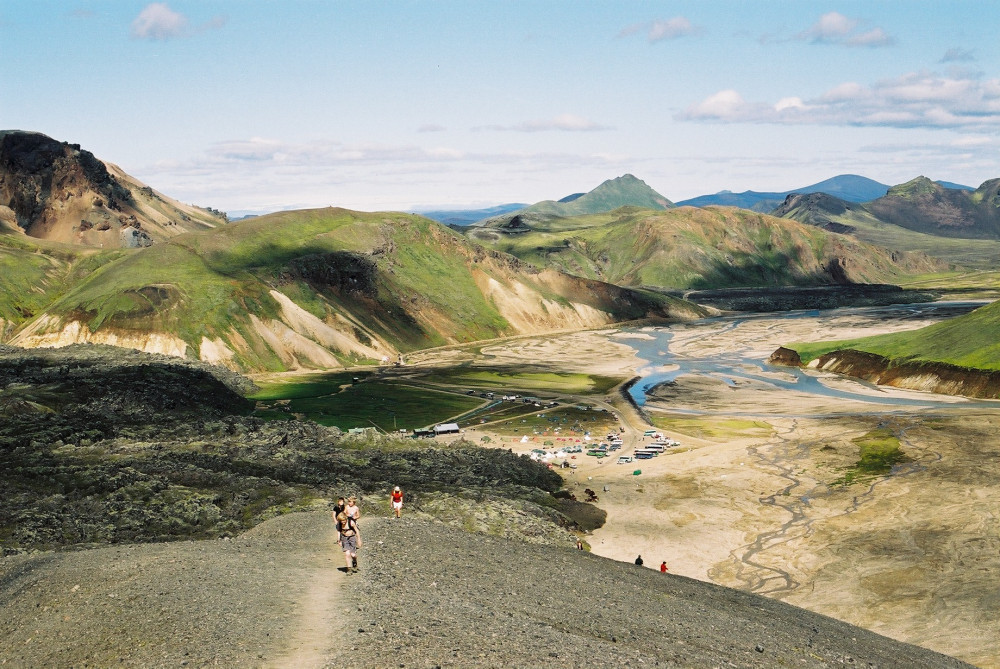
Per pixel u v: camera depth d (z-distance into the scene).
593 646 29.31
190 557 35.84
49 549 61.12
